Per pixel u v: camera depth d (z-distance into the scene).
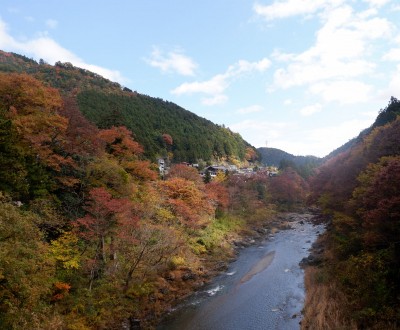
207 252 43.59
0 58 134.50
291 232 63.31
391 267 21.31
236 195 71.62
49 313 19.03
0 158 22.55
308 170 126.94
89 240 27.11
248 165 158.88
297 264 40.06
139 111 125.06
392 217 21.02
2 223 15.48
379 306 19.86
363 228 27.88
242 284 34.09
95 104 105.25
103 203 25.66
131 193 35.44
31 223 18.19
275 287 32.44
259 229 63.47
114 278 27.05
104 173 33.03
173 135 123.50
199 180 58.25
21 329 14.52
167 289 30.38
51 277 21.16
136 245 29.72
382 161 29.44
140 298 27.38
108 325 23.27
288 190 91.69
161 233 31.50
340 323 20.98
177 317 26.80
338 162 51.81
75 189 31.70
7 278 14.55
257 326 24.66
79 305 22.23
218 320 26.05
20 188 23.77
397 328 17.86
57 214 26.09
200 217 47.94
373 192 23.70
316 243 49.50
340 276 26.48
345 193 37.06
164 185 44.91
